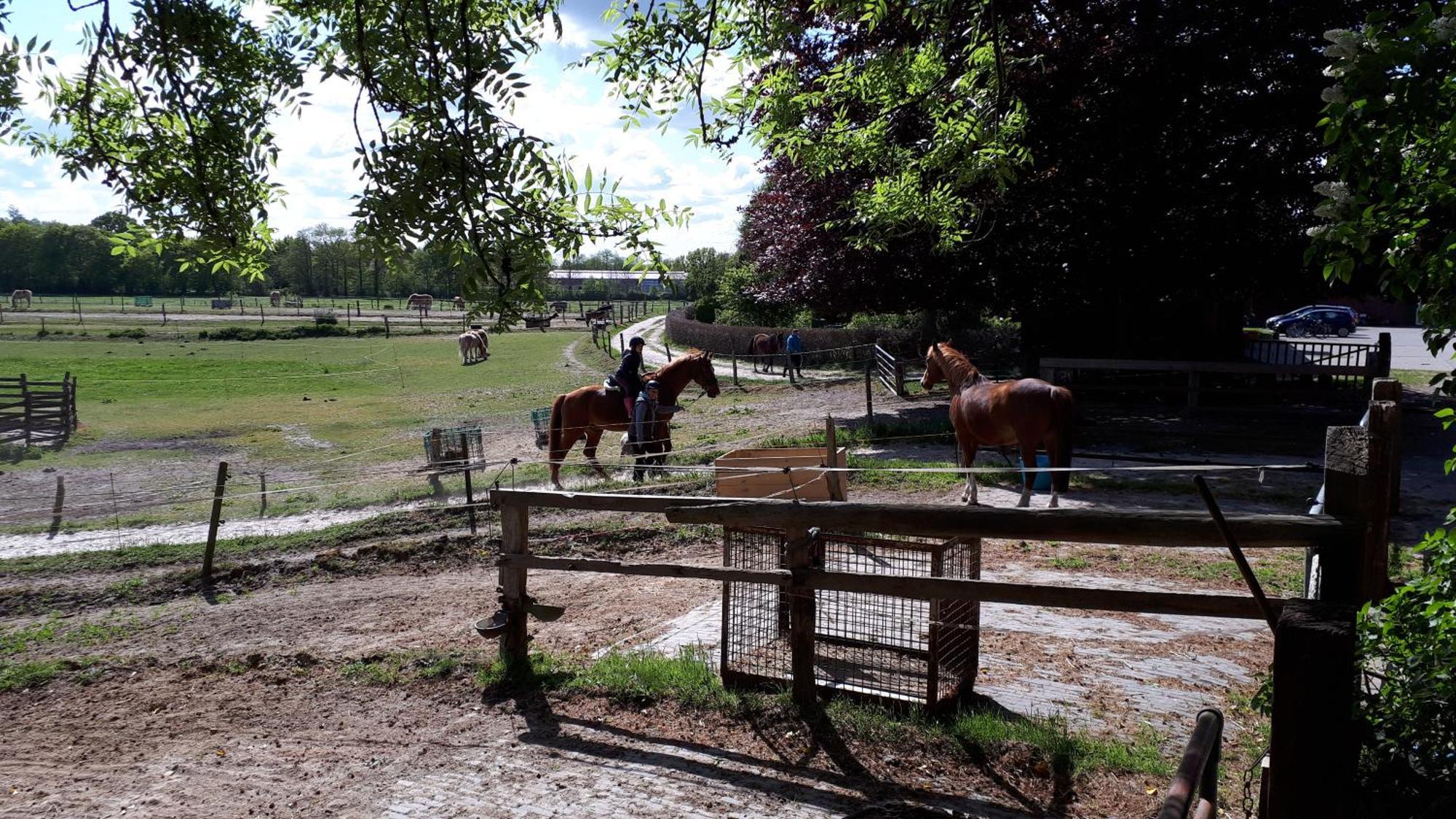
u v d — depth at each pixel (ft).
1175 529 12.79
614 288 422.00
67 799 16.88
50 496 55.26
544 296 13.17
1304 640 8.80
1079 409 68.54
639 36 19.27
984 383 38.65
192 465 65.05
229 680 23.67
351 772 17.29
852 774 15.97
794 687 18.65
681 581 31.22
